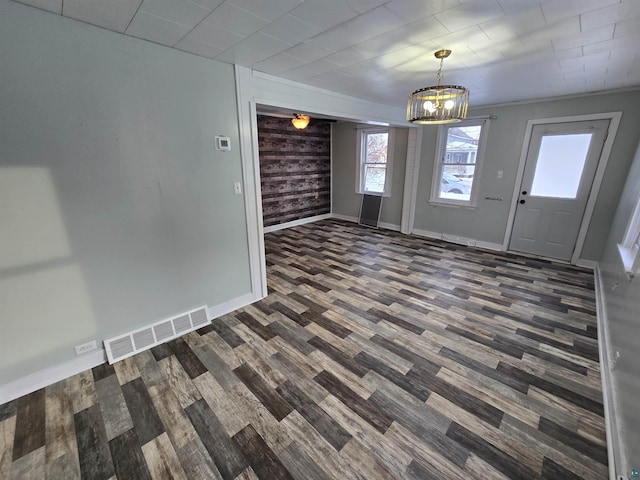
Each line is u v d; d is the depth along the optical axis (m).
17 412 1.69
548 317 2.68
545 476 1.35
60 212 1.78
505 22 1.63
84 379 1.94
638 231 2.41
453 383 1.91
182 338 2.40
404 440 1.52
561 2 1.40
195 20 1.62
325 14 1.54
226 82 2.38
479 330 2.49
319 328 2.53
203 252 2.53
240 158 2.61
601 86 3.15
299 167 6.09
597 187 3.65
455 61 2.30
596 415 1.67
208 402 1.76
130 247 2.10
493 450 1.47
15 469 1.39
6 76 1.50
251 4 1.44
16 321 1.73
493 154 4.39
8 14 1.46
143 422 1.63
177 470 1.38
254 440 1.52
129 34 1.82
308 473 1.37
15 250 1.67
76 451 1.47
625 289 2.04
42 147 1.66
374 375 1.98
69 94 1.70
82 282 1.93
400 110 4.52
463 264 4.01
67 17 1.61
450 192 5.02
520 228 4.38
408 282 3.44
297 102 2.96
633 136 3.33
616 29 1.71
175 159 2.21
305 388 1.87
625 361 1.62
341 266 3.96
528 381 1.93
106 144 1.88
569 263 4.02
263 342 2.34
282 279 3.55
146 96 1.99
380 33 1.77
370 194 6.17
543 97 3.73
